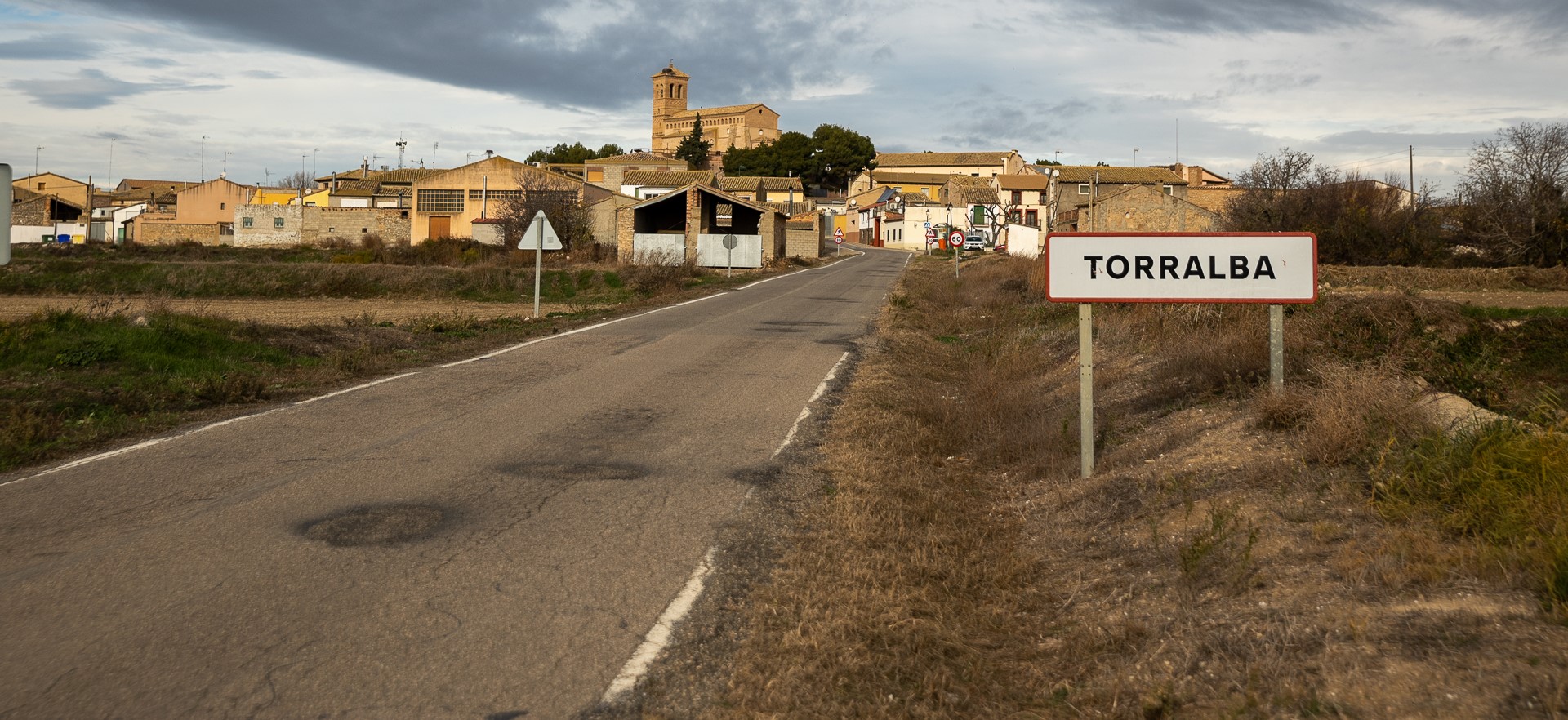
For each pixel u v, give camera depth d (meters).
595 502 6.57
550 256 48.44
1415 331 10.08
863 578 5.13
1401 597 3.98
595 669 4.02
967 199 97.56
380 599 4.74
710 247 47.75
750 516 6.31
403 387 11.36
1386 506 4.88
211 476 7.11
